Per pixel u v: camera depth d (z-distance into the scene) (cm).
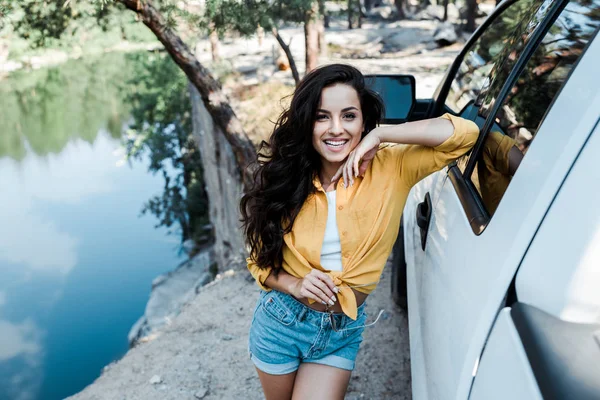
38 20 509
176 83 2138
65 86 4709
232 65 1320
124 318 2353
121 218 3406
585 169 102
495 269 116
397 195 180
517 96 163
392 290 384
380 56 1698
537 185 112
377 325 368
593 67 113
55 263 2905
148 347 412
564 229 101
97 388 371
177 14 503
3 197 3847
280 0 562
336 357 190
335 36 2166
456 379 123
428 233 207
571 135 108
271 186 180
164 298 1783
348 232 177
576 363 89
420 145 178
